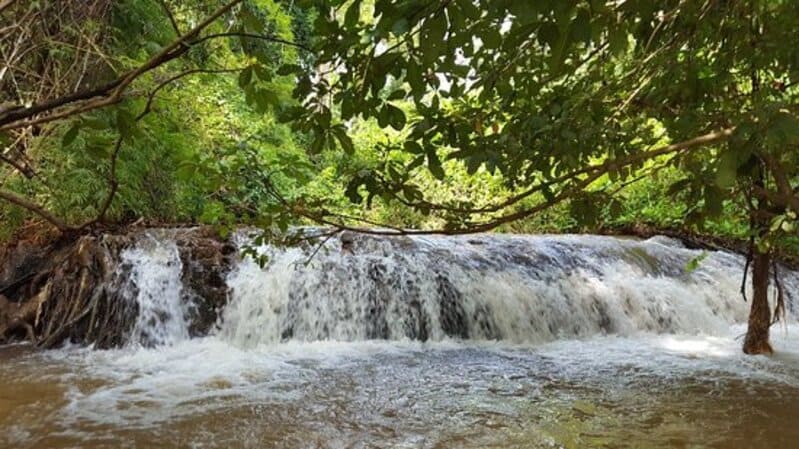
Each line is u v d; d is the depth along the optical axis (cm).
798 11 209
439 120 204
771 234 309
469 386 430
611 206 231
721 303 701
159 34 501
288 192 849
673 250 817
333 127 178
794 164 232
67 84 407
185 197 716
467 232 202
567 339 613
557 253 737
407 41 152
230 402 393
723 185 142
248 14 151
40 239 632
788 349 549
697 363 499
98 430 341
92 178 548
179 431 340
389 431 340
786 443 320
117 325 554
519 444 320
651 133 263
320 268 618
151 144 595
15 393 409
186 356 520
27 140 460
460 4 116
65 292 579
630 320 654
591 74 246
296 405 386
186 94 652
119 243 597
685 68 236
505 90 221
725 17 210
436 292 626
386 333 605
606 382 441
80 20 432
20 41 312
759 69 249
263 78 157
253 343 572
